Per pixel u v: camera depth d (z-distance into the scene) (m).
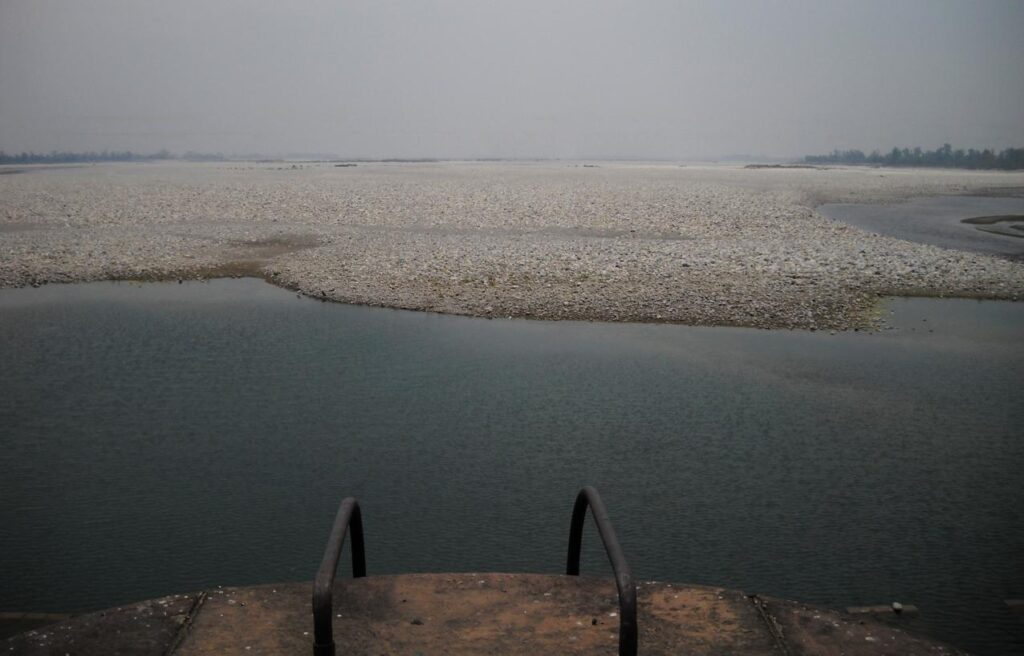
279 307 17.67
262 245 26.27
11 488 8.39
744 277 19.92
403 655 2.92
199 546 7.13
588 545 7.18
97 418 10.62
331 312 17.12
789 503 8.05
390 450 9.49
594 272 20.34
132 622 3.18
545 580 3.51
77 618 3.21
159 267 22.34
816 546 7.14
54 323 16.20
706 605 3.34
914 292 19.03
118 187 52.84
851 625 3.20
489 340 14.76
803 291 18.66
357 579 3.51
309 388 11.91
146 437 9.93
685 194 46.50
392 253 23.42
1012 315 17.06
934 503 8.06
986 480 8.64
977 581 6.53
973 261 22.48
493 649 2.97
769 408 11.05
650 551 7.04
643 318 16.44
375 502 8.07
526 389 11.85
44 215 34.44
